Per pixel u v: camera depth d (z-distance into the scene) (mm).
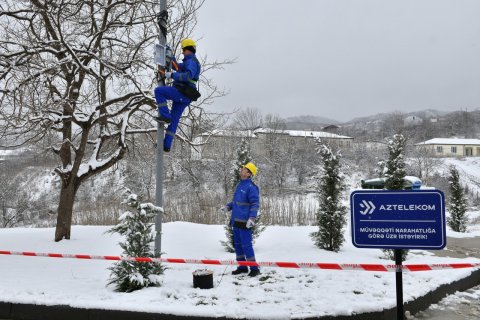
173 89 5957
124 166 16906
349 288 5641
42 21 10008
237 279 6289
